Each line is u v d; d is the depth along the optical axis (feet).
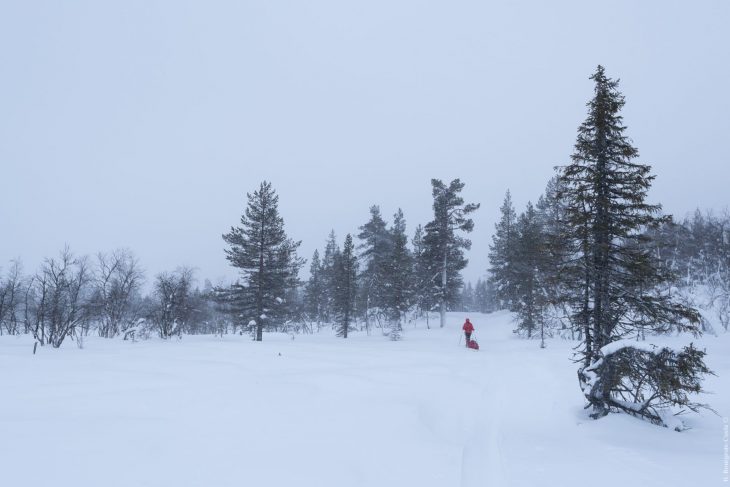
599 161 39.47
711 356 59.06
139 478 16.35
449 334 119.24
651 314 36.35
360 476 17.75
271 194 112.68
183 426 24.03
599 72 39.65
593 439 25.18
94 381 36.50
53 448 19.49
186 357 55.77
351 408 29.60
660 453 22.21
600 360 31.48
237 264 108.17
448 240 136.77
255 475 17.15
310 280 203.00
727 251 133.90
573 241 40.22
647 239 38.60
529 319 103.24
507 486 17.25
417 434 24.75
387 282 139.64
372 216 162.81
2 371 40.04
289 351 66.95
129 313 138.51
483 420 30.14
